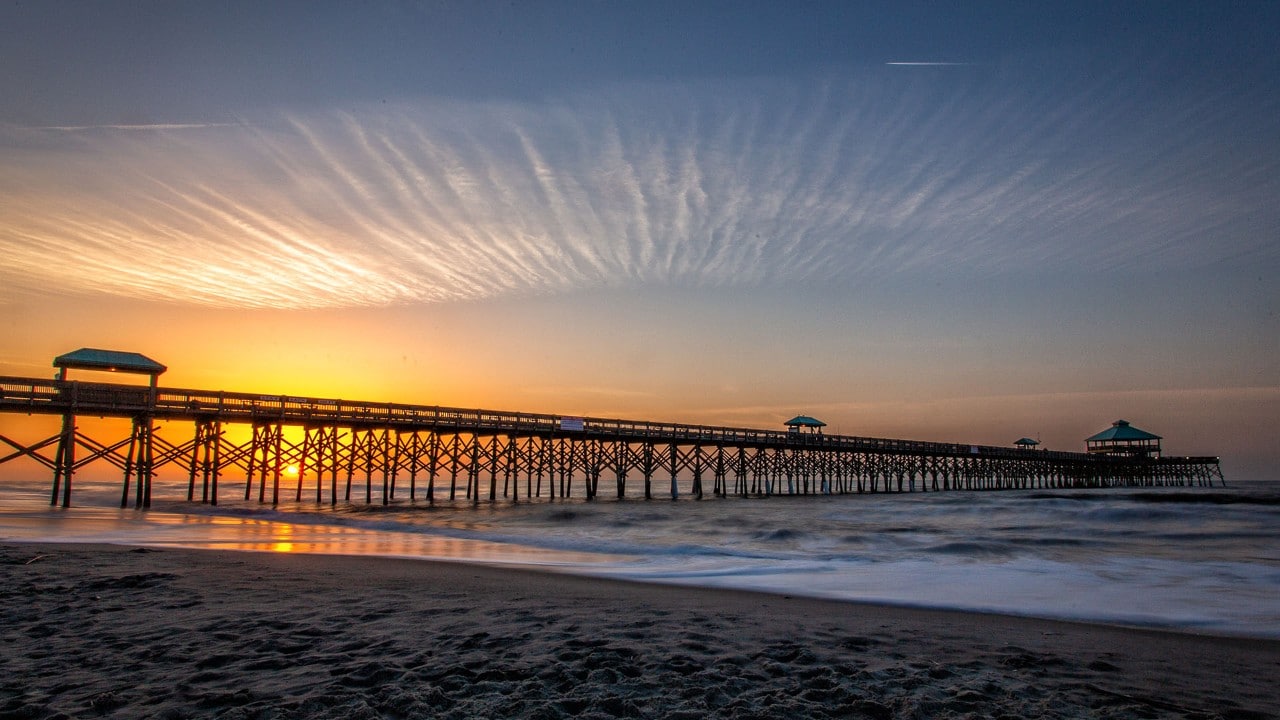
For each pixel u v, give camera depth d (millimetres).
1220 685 6777
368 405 34812
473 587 11180
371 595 10094
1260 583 13305
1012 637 8648
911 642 8125
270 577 11398
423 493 62875
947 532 24406
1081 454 84500
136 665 6273
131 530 20812
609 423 43750
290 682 5832
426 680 5953
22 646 6871
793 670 6609
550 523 28781
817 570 14938
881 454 66625
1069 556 17609
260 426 35500
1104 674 7004
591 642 7387
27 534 18797
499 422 38844
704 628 8367
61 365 29234
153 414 30266
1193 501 44062
